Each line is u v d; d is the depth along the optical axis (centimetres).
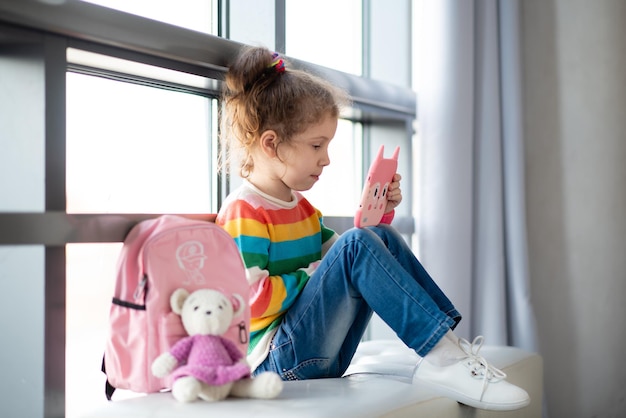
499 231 209
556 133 223
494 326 206
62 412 116
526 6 227
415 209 216
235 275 117
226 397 108
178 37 131
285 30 175
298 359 128
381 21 224
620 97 217
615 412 216
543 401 215
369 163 217
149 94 148
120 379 114
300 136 134
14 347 115
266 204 137
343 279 126
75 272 134
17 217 106
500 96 218
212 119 162
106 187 140
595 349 218
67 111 132
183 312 108
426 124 199
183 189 157
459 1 199
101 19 117
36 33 110
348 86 182
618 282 216
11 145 114
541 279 224
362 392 114
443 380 122
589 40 219
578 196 220
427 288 137
